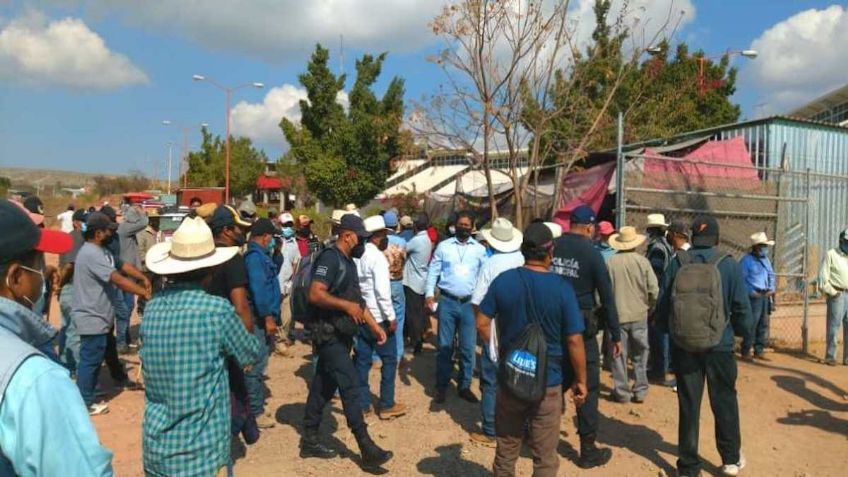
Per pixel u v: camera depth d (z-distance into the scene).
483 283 5.43
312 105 28.89
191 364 3.02
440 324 6.64
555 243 5.18
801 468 5.09
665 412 6.40
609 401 6.75
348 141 27.81
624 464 5.16
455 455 5.31
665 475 4.94
